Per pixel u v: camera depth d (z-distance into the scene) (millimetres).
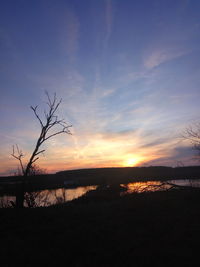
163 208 14953
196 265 6734
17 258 7836
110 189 27328
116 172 80375
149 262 7074
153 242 8773
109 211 14930
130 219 12523
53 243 9188
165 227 10633
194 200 16953
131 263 7098
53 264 7305
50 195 28250
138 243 8727
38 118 19797
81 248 8492
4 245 9172
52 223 12430
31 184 22234
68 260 7551
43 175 23562
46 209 16672
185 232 9703
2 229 11594
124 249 8172
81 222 12359
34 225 12156
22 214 14875
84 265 7129
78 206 17672
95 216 13703
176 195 19328
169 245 8383
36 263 7418
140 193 21906
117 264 7070
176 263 6914
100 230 10688
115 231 10398
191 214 12875
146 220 12109
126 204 17094
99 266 7027
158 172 72688
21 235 10477
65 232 10586
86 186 57188
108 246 8562
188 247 8102
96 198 24688
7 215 14648
